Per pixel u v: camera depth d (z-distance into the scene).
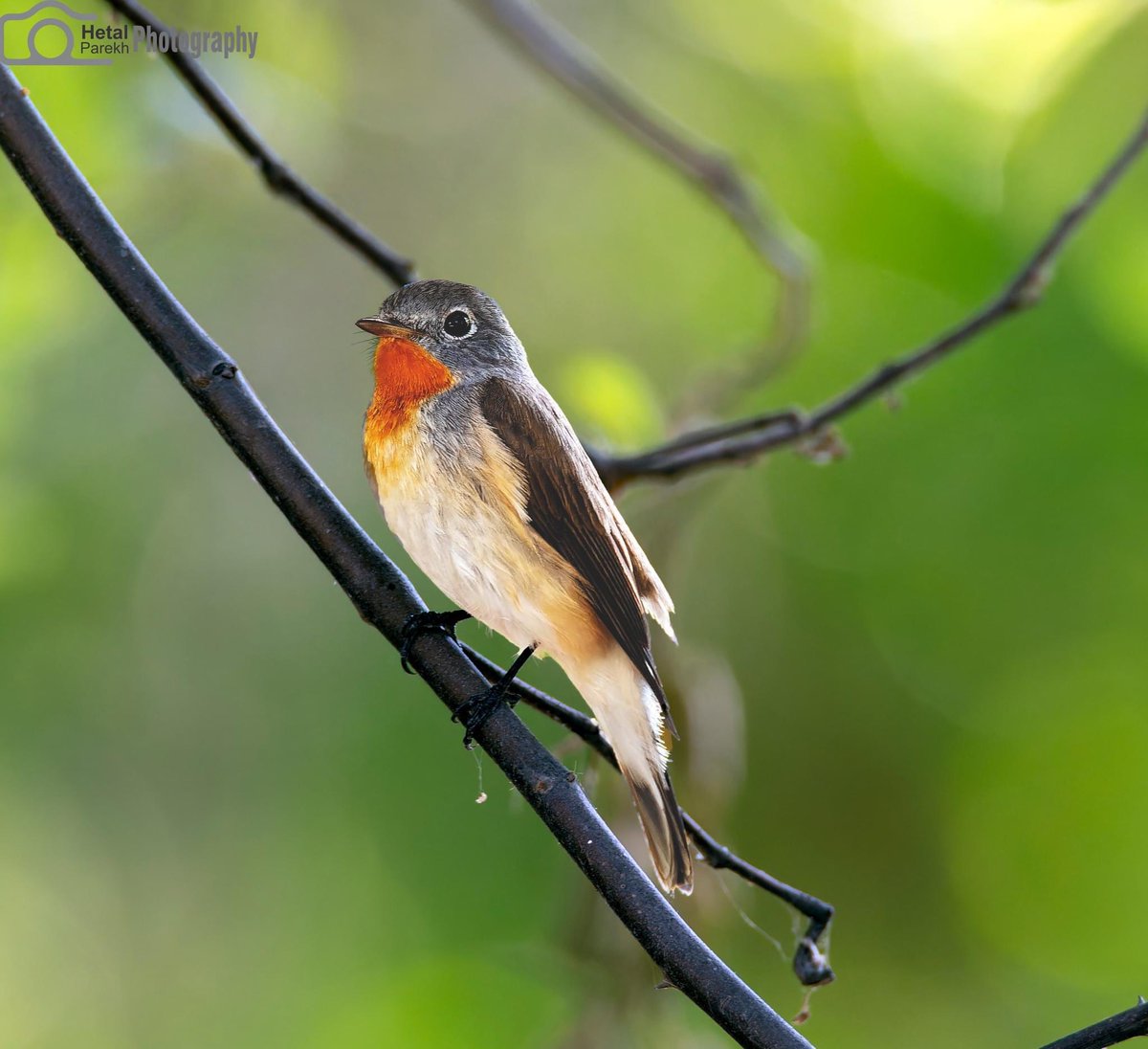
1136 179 10.19
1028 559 11.17
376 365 7.12
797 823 12.48
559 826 4.85
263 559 13.04
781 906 12.46
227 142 9.01
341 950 11.72
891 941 12.54
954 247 10.79
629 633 6.69
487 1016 11.05
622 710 6.69
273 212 13.84
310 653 12.91
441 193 14.64
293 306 14.21
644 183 14.05
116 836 12.22
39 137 5.11
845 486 11.63
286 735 12.57
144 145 8.84
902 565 11.59
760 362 8.92
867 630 11.98
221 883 12.30
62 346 11.30
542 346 14.04
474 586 6.81
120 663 12.17
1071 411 10.71
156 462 12.66
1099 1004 12.62
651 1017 7.99
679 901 7.70
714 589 12.53
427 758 12.06
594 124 14.38
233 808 12.43
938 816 12.38
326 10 11.24
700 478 9.09
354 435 14.09
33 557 10.08
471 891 11.59
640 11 13.43
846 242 11.07
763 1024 4.52
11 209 8.79
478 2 9.27
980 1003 12.59
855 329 11.12
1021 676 11.60
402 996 11.23
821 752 12.41
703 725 7.73
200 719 12.52
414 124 14.70
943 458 11.21
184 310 5.20
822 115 11.75
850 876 12.55
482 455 6.79
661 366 13.44
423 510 6.83
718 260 13.25
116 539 12.20
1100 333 10.48
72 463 12.10
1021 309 7.54
